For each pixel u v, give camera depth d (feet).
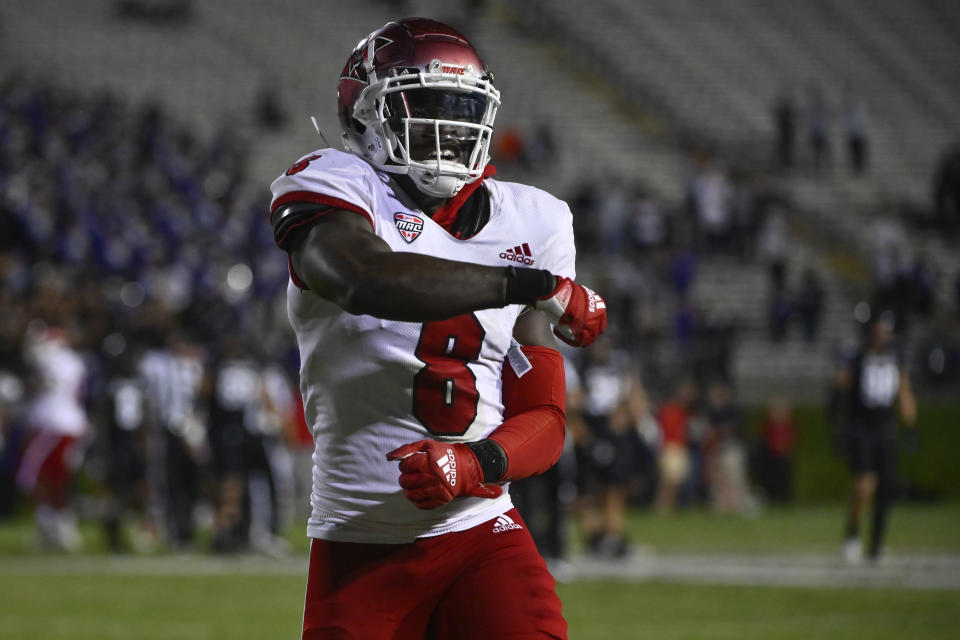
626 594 110.63
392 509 35.60
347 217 32.78
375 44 35.42
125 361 153.17
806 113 380.17
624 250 290.56
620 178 322.96
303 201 33.04
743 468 221.87
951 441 234.99
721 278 297.53
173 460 151.43
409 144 34.81
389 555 35.99
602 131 366.63
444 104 34.81
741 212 304.30
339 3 425.69
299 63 392.68
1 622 95.66
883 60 419.74
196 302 217.36
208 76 379.14
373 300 30.35
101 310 202.39
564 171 341.41
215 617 98.63
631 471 142.20
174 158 298.15
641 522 193.77
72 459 154.92
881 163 364.17
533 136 352.69
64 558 145.79
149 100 330.95
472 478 33.45
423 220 34.99
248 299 248.73
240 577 126.52
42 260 242.37
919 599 106.42
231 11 415.23
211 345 183.83
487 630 35.40
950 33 437.58
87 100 316.60
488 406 36.19
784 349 280.92
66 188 264.72
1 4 400.67
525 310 37.52
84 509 196.95
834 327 288.92
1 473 192.24
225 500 146.61
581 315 31.71
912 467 233.14
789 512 215.51
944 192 325.42
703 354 251.19
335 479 36.32
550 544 125.49
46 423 152.66
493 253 36.11
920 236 325.21
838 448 137.49
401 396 35.29
